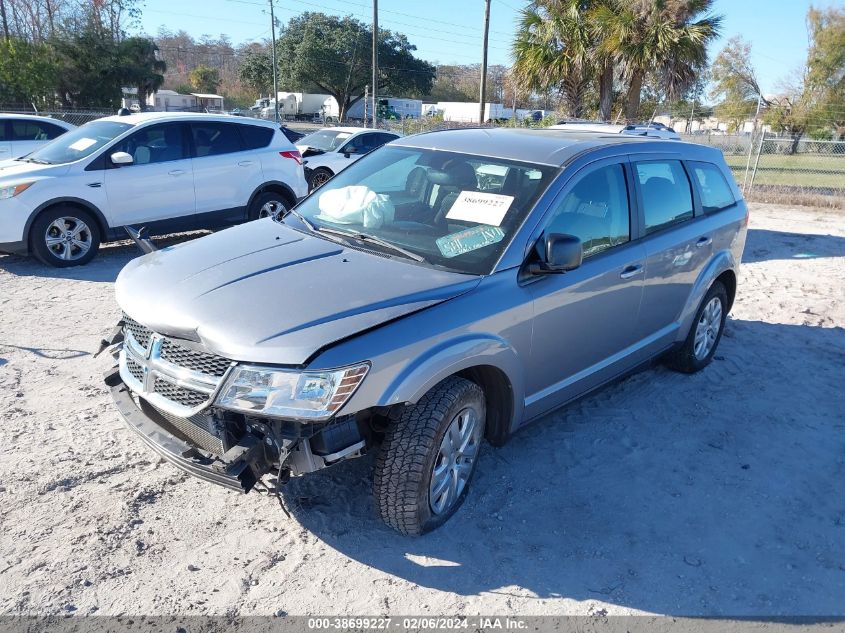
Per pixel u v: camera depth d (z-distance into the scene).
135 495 3.61
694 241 5.00
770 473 4.22
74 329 6.04
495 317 3.40
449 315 3.23
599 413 4.89
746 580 3.27
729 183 5.79
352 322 2.98
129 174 8.46
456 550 3.34
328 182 4.67
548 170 3.96
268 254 3.62
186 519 3.46
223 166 9.23
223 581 3.06
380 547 3.32
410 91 66.12
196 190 9.02
